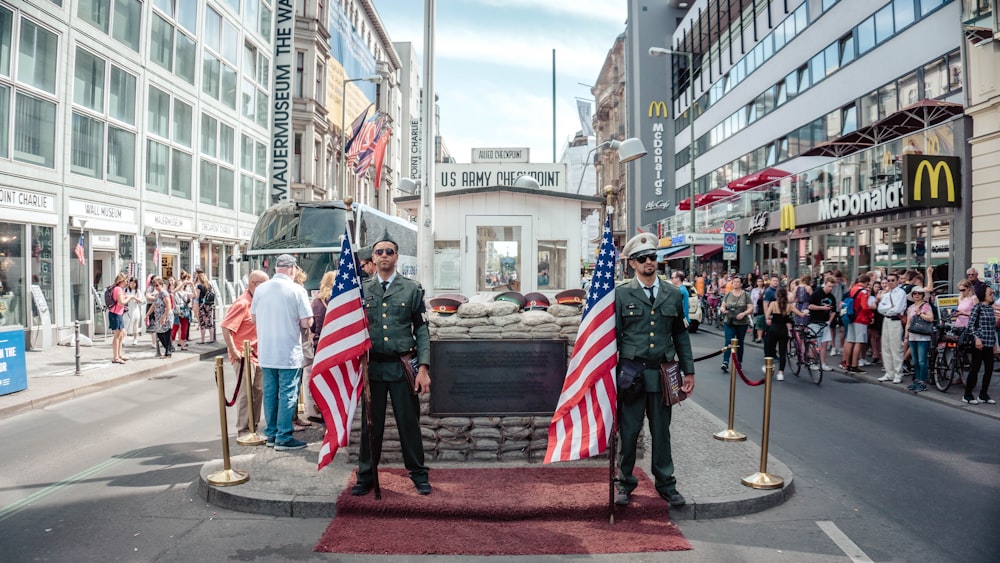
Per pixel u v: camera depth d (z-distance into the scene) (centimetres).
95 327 1891
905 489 584
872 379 1204
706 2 4262
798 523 502
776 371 1340
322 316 826
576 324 629
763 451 567
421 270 1001
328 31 4075
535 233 1147
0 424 862
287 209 1730
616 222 6750
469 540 460
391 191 6606
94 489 584
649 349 512
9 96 1542
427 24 1003
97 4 1873
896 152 1864
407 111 7488
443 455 627
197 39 2488
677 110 5238
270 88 3316
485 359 628
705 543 462
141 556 438
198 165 2503
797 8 2898
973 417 895
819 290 1312
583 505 502
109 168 1934
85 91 1825
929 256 1759
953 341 1074
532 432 629
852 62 2444
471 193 1148
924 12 2014
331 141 4284
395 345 523
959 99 1858
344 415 525
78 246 1773
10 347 1013
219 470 595
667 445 520
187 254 2434
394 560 430
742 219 2969
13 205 1548
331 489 540
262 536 471
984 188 1570
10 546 455
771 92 3200
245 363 750
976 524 500
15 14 1555
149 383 1216
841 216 2112
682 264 3969
